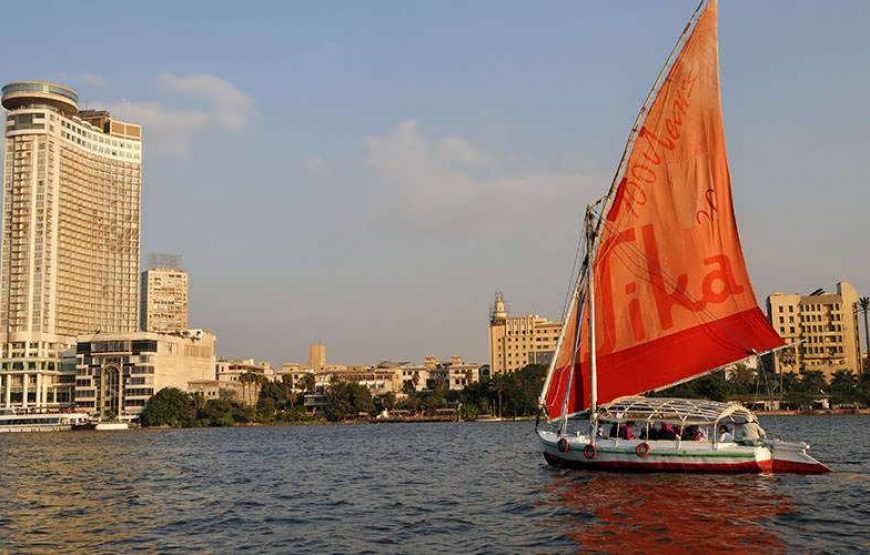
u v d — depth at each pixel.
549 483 44.03
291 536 32.53
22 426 197.88
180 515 38.75
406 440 115.56
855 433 103.62
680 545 28.45
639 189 45.97
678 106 45.16
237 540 31.78
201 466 70.44
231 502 43.62
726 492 38.91
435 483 51.25
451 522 35.03
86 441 133.62
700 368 44.62
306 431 173.62
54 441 135.75
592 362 45.72
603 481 42.97
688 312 44.94
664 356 45.25
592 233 46.91
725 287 44.44
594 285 46.75
